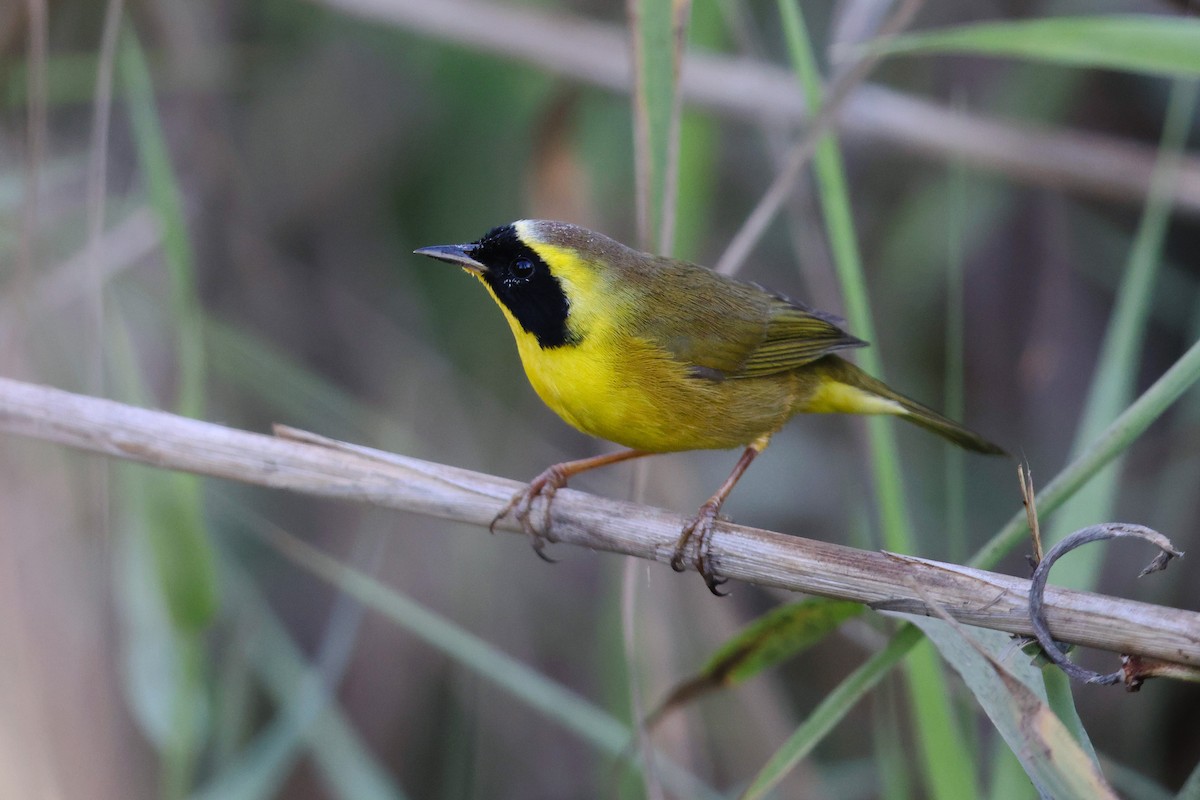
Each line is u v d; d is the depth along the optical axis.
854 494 9.46
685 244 9.15
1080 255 12.24
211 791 8.01
